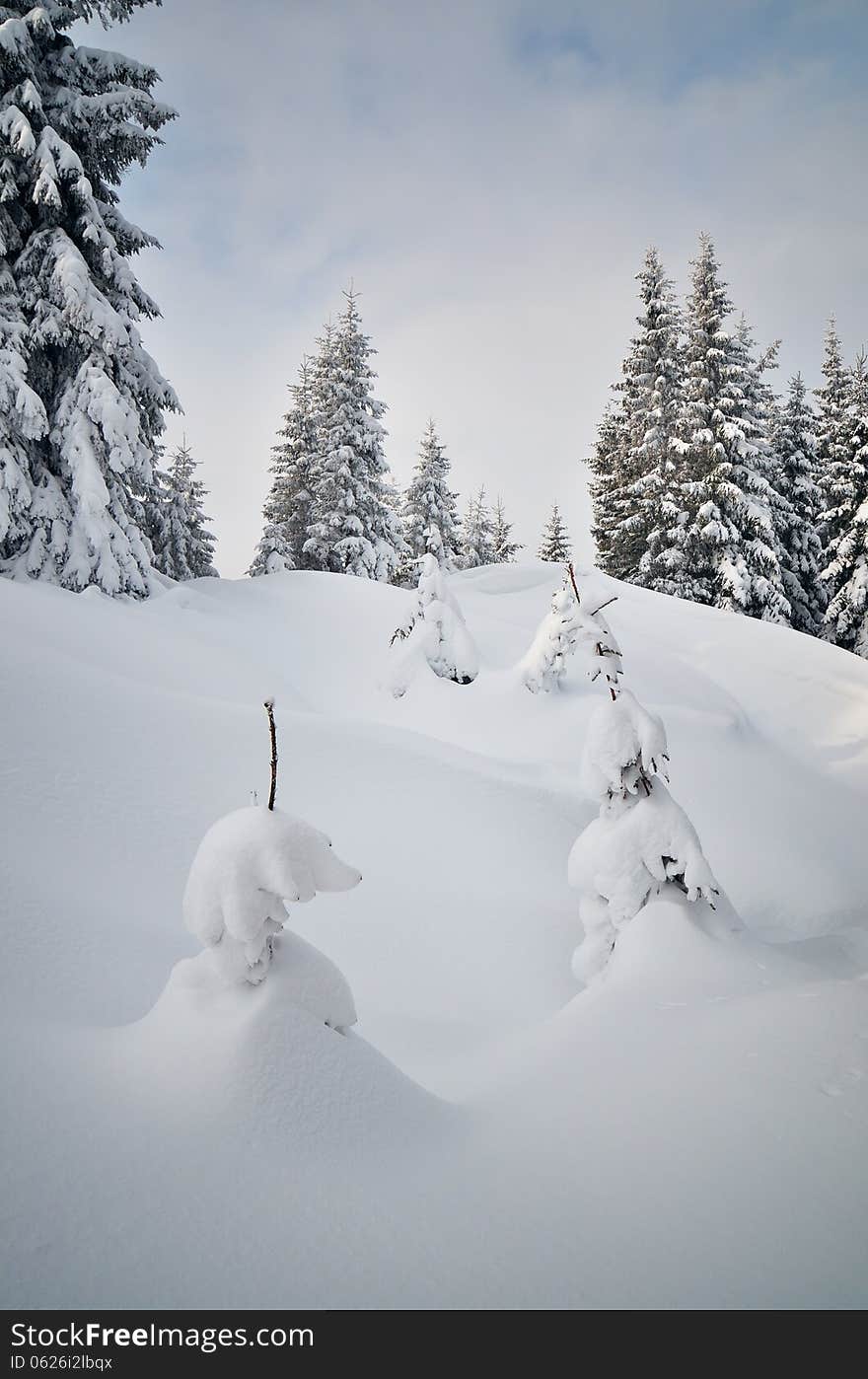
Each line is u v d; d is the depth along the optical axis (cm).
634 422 3638
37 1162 221
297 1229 212
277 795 896
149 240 1944
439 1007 614
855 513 2948
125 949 493
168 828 750
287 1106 259
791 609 3169
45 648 1080
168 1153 232
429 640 1656
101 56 1766
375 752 1060
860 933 663
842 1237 208
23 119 1573
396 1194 237
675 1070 321
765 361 3600
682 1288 194
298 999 295
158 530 2930
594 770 583
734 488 2992
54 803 710
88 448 1630
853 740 1742
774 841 1247
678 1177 244
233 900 283
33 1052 296
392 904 763
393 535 3772
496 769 1155
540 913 808
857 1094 277
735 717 1775
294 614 2070
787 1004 367
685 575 3209
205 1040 276
